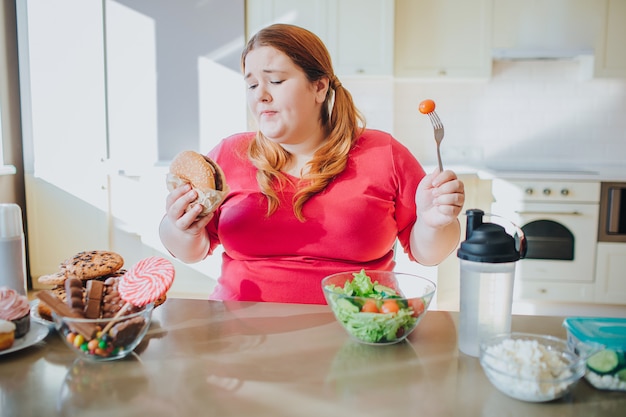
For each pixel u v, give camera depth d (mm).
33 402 631
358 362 742
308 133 1171
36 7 3066
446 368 725
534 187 2889
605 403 629
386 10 3092
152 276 781
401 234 1293
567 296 2947
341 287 936
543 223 2910
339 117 1201
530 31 3158
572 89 3400
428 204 979
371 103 3393
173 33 3123
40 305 890
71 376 700
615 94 3377
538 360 635
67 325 734
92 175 3121
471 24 3174
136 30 3121
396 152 1238
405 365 733
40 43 3080
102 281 892
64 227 3164
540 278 2953
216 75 3141
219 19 3105
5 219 928
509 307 760
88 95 3111
